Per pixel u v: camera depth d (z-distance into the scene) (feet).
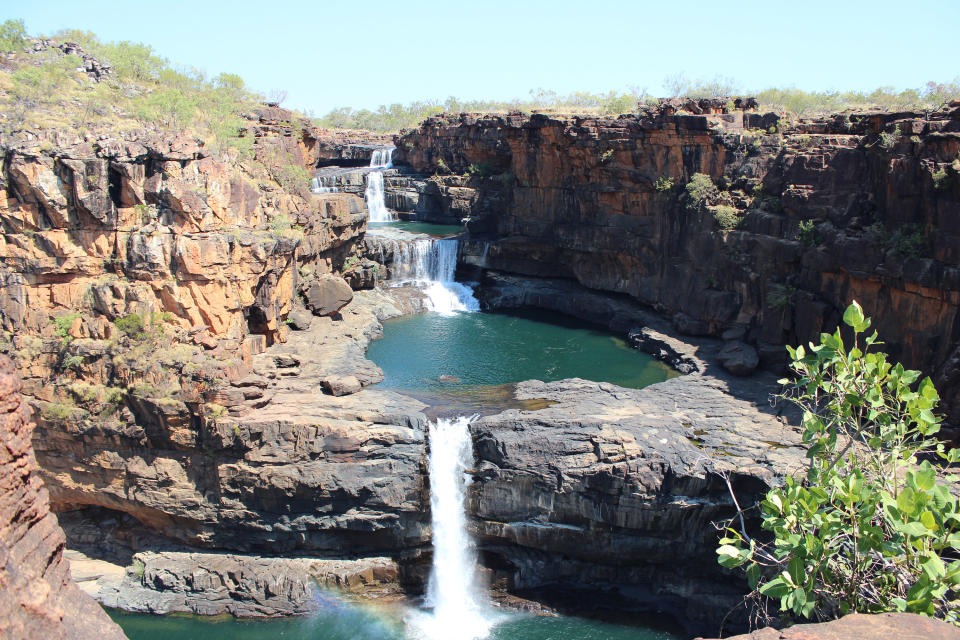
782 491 67.46
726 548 63.05
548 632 112.78
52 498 132.05
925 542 55.01
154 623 114.93
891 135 138.41
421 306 224.53
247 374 128.67
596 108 271.28
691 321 183.93
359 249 223.71
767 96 240.53
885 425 67.15
